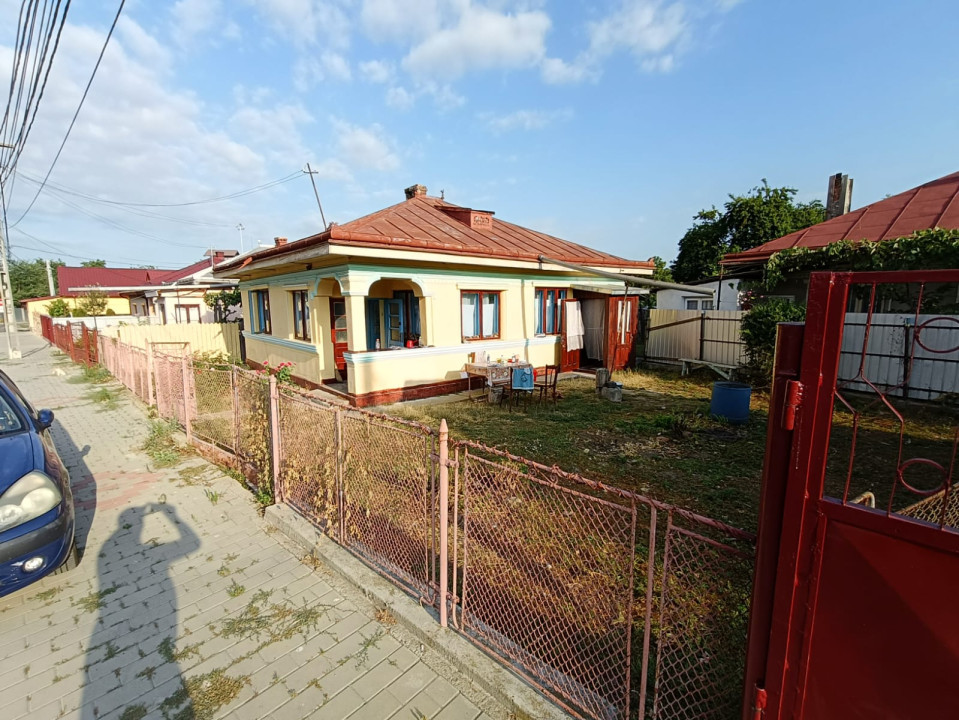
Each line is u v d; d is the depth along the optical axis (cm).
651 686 251
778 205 2331
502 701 251
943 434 723
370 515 371
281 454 474
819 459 158
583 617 300
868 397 954
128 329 1537
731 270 1384
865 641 155
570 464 595
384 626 311
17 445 365
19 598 344
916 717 148
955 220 991
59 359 1903
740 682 221
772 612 174
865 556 152
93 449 693
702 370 1327
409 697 256
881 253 973
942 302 912
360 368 894
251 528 446
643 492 509
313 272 1008
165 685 265
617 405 936
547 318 1265
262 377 492
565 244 1373
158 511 482
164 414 827
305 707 250
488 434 727
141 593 348
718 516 455
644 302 2138
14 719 245
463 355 1052
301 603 335
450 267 1006
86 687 265
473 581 318
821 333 154
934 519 268
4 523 314
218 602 337
